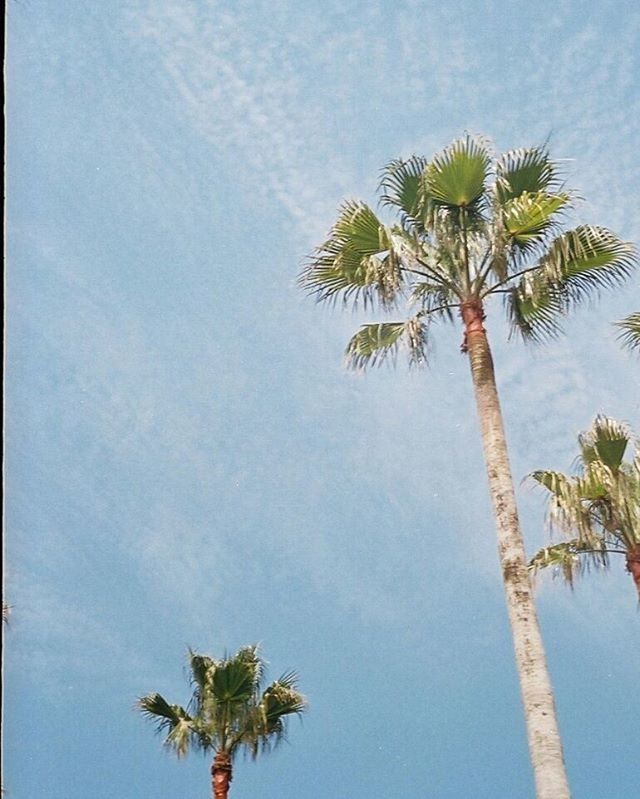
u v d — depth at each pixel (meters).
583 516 17.28
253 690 24.83
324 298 16.20
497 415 15.24
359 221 15.85
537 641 13.43
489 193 16.19
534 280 15.59
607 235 15.78
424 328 16.36
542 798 12.39
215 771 24.05
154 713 24.91
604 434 18.28
